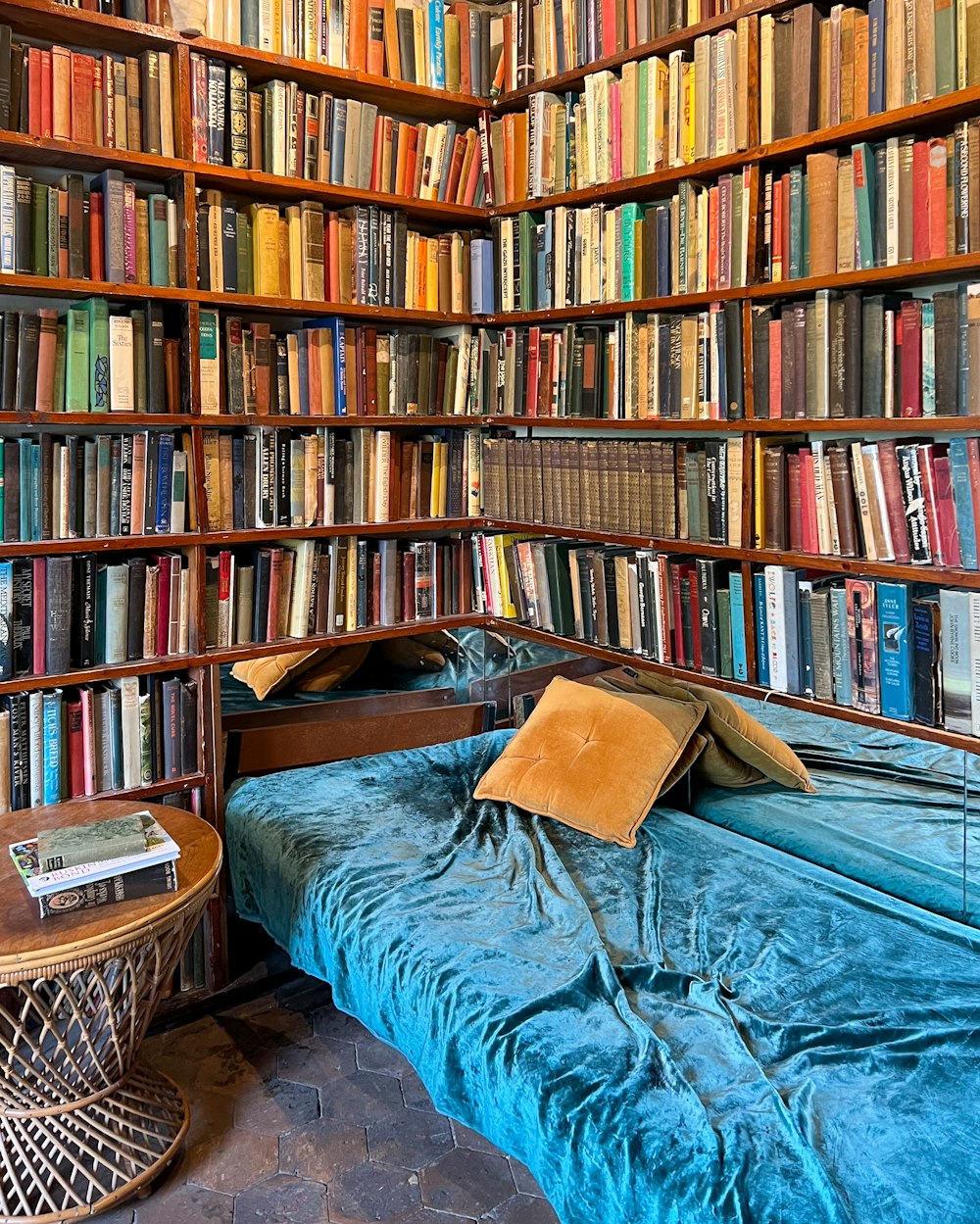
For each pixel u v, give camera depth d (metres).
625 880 2.32
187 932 2.10
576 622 2.92
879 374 2.06
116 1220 1.96
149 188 2.67
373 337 2.90
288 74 2.68
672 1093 1.59
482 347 3.13
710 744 2.68
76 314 2.39
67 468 2.43
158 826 2.15
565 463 2.87
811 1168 1.40
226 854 2.84
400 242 2.93
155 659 2.63
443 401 3.13
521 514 3.07
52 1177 1.94
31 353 2.34
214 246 2.59
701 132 2.39
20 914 1.90
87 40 2.41
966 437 2.10
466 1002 1.86
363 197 2.80
